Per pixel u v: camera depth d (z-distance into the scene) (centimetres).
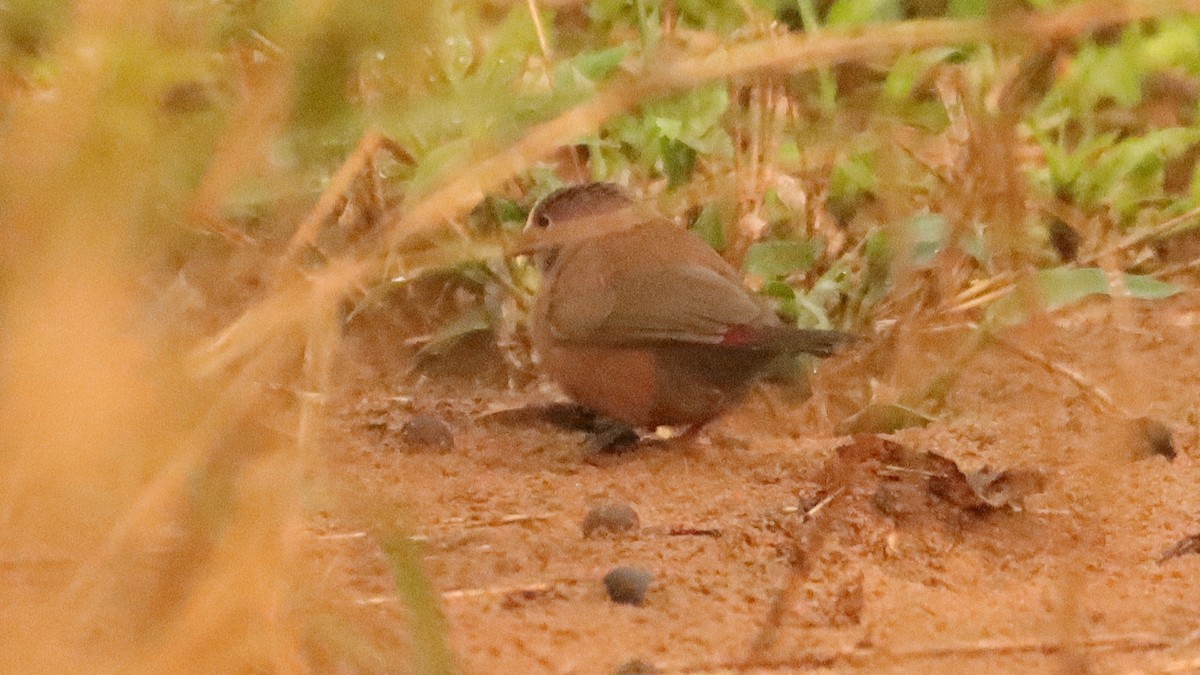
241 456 389
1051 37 383
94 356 320
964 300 1217
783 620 708
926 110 654
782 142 1298
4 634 356
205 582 378
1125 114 1502
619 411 1142
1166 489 932
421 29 332
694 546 843
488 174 407
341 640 465
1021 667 621
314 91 333
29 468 325
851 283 1306
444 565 802
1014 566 811
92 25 312
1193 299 1444
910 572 800
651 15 1321
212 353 381
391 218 500
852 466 874
